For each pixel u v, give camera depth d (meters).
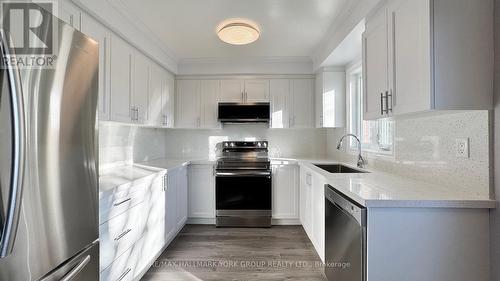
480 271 1.30
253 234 3.22
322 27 2.57
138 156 3.28
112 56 2.15
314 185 2.62
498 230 1.26
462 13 1.26
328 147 3.98
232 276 2.26
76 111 1.19
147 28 2.59
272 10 2.23
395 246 1.32
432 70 1.25
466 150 1.44
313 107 3.70
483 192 1.34
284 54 3.41
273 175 3.52
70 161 1.16
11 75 0.87
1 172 0.86
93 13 1.84
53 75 1.06
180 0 2.07
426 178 1.78
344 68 3.34
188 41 2.96
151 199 2.34
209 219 3.60
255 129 4.04
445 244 1.31
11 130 0.87
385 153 2.35
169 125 3.55
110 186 1.75
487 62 1.27
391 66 1.58
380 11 1.72
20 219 0.93
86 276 1.29
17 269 0.93
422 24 1.30
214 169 3.55
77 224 1.21
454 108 1.26
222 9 2.22
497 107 1.26
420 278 1.32
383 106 1.67
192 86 3.77
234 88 3.74
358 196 1.39
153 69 3.02
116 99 2.21
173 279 2.22
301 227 3.46
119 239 1.81
